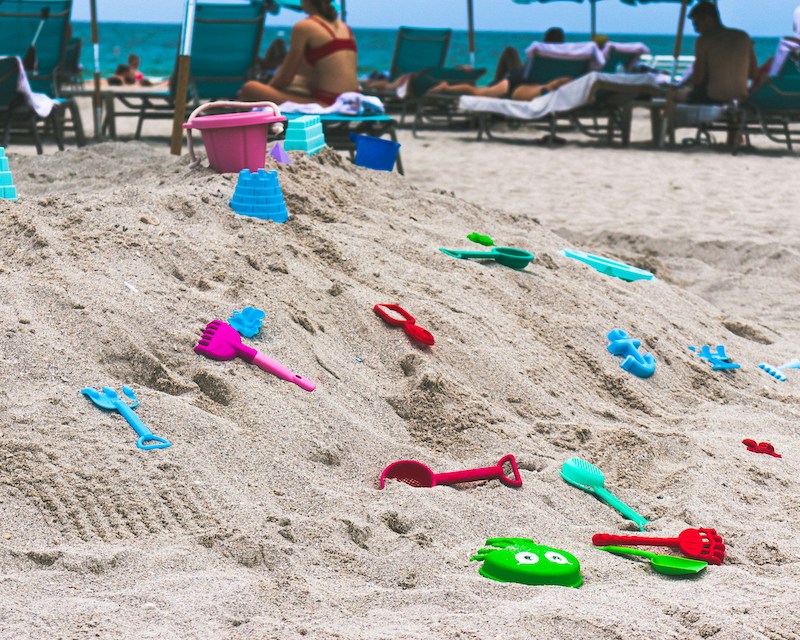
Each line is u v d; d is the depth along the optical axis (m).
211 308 3.50
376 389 3.41
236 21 10.07
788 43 10.84
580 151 11.06
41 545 2.38
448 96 12.48
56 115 9.31
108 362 3.13
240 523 2.54
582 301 4.50
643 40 80.75
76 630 2.00
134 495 2.58
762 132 11.77
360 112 8.34
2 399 2.84
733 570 2.56
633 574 2.54
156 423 2.87
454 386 3.47
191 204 4.31
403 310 3.83
